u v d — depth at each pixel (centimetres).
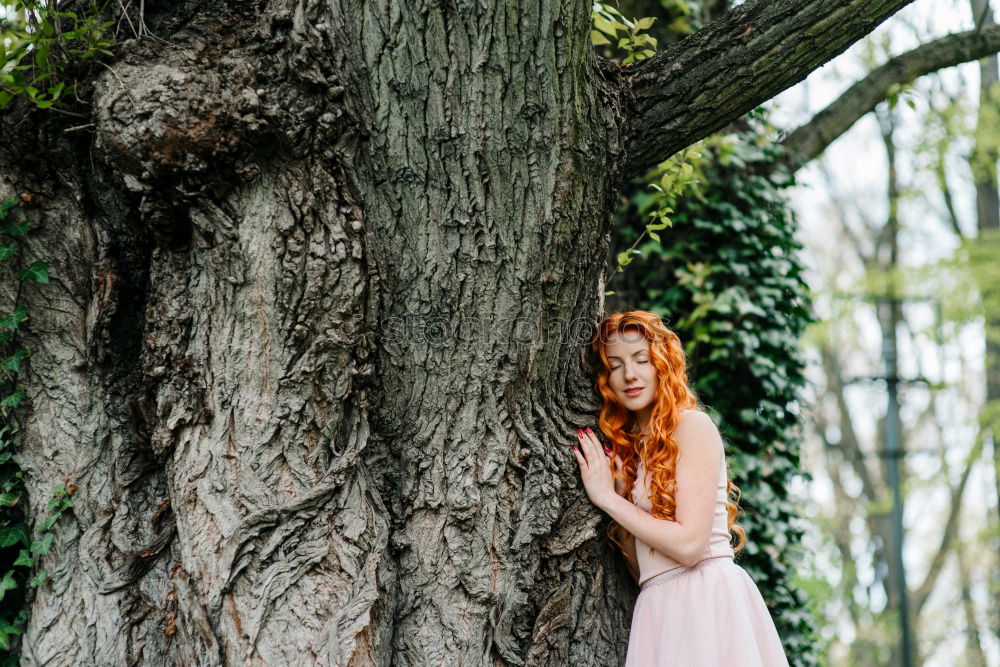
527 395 300
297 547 274
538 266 290
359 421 288
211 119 264
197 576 273
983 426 1385
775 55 309
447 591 288
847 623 1742
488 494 292
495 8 273
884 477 1728
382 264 291
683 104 315
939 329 1350
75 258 303
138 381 306
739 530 347
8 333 300
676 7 597
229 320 280
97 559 295
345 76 281
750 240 587
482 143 282
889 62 618
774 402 579
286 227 274
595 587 307
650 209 590
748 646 294
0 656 305
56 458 302
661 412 311
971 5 820
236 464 277
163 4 296
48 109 290
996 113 1048
